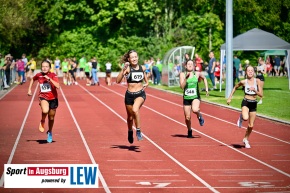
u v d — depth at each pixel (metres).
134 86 19.70
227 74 40.88
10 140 22.33
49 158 18.53
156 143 21.72
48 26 86.38
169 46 83.06
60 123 27.78
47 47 86.56
